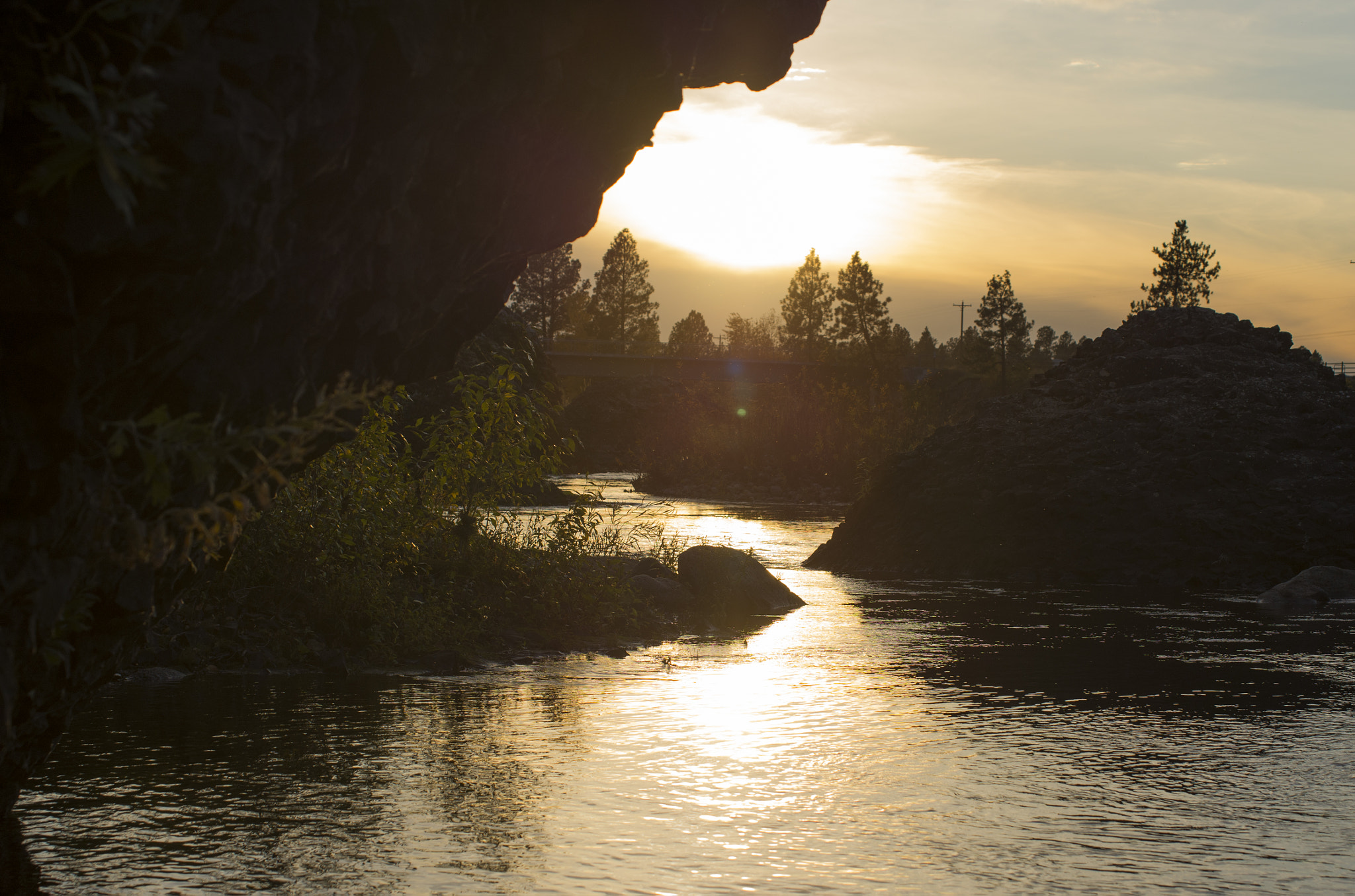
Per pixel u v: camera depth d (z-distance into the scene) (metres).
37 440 3.37
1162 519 22.61
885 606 17.80
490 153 4.75
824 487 61.53
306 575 12.26
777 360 113.50
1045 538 23.05
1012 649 13.09
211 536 3.65
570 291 134.38
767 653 12.70
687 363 101.12
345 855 5.46
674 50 5.17
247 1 3.29
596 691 10.09
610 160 5.65
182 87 3.11
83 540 3.80
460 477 14.59
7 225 3.00
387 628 12.00
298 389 4.36
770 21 5.96
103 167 2.61
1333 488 22.91
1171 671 11.59
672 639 13.77
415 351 5.72
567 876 5.21
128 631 4.86
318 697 9.58
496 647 12.33
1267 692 10.38
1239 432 24.94
